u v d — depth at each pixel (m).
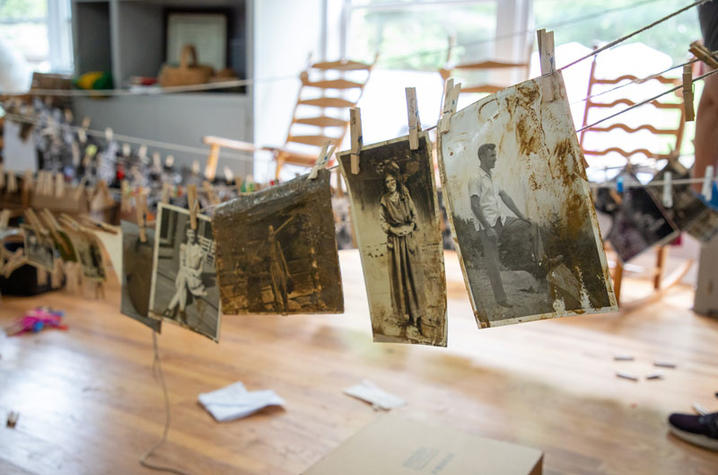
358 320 2.52
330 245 0.95
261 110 3.42
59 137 3.24
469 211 0.84
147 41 3.92
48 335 2.25
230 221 1.02
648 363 2.12
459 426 1.63
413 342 0.91
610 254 3.16
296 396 1.79
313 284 0.98
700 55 0.79
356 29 3.81
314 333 2.35
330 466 1.17
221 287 1.06
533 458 1.20
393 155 0.87
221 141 2.64
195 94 3.55
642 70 2.74
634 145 2.71
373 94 3.72
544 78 0.77
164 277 1.18
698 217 1.92
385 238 0.90
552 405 1.77
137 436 1.54
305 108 3.76
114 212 2.39
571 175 0.77
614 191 2.01
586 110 2.68
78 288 1.49
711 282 2.65
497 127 0.81
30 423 1.59
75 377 1.89
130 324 2.39
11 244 2.32
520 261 0.82
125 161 2.99
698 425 1.55
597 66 2.78
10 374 1.90
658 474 1.42
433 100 3.56
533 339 2.33
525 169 0.80
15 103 3.07
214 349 2.15
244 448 1.50
